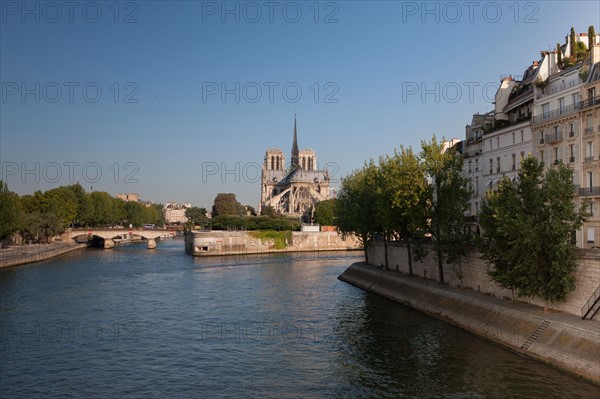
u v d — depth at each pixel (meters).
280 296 75.94
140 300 72.38
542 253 46.59
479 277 61.06
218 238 158.25
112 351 46.88
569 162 62.78
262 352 46.28
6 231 117.75
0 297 73.19
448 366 40.62
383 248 93.69
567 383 35.91
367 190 92.75
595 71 59.59
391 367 41.06
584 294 44.62
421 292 66.56
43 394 36.62
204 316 61.62
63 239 178.38
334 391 36.53
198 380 39.38
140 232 184.00
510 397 33.97
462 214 64.88
